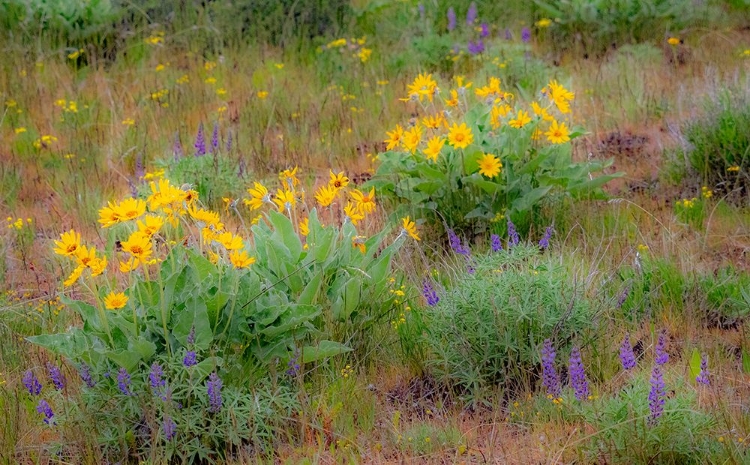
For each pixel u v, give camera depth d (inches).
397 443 142.1
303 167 273.4
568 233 202.8
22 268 217.9
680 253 193.5
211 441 142.9
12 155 289.7
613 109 300.5
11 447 142.4
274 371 148.3
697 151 242.7
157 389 140.4
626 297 175.9
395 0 407.5
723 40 366.3
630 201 226.5
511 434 144.3
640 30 374.0
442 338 162.6
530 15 398.0
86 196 252.7
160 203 152.3
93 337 152.3
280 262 170.2
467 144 205.5
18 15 380.2
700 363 149.6
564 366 157.3
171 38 377.4
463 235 214.7
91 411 142.9
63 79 345.1
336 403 151.4
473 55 351.9
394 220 221.5
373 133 299.1
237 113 319.3
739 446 129.0
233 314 155.1
